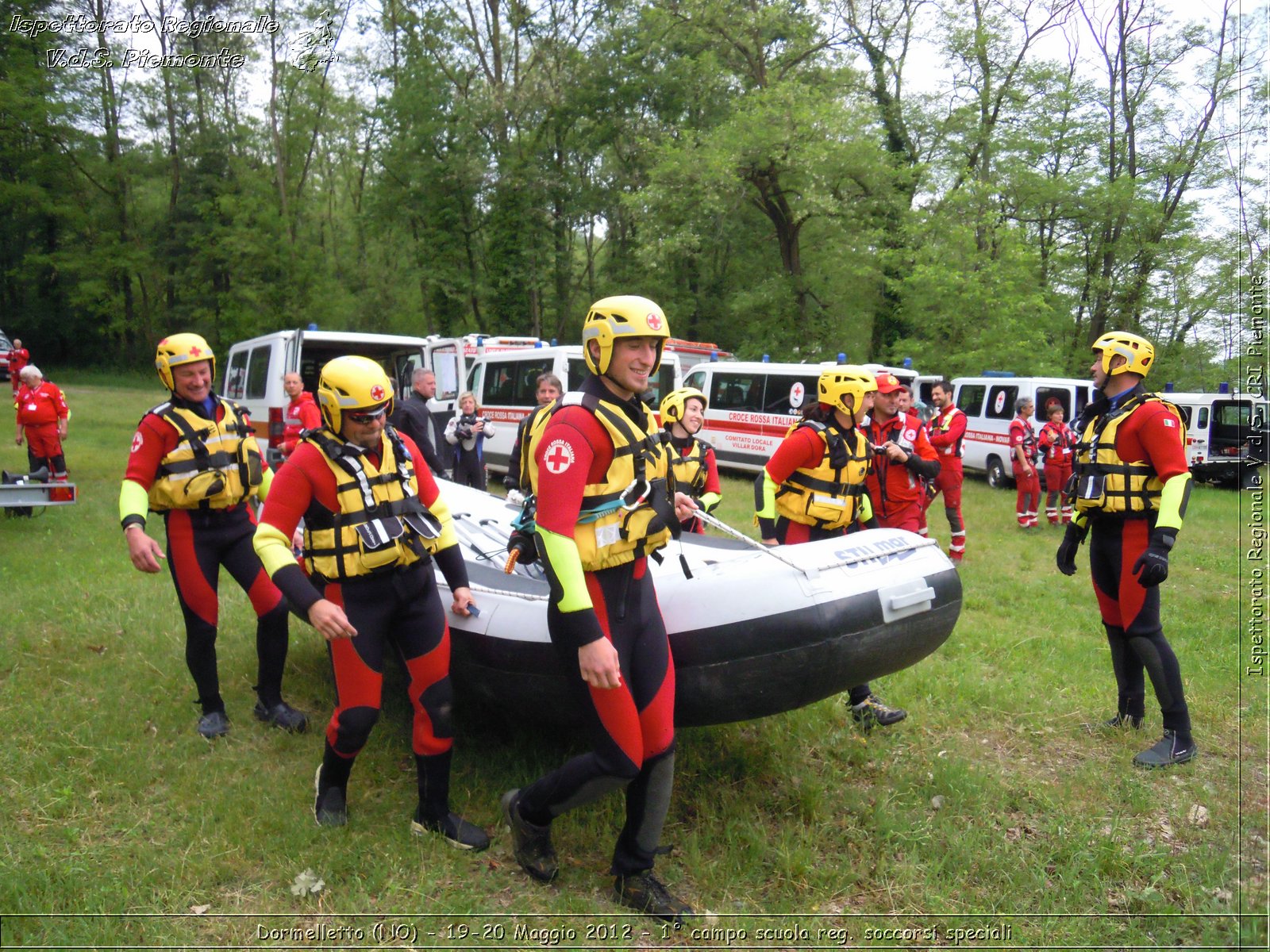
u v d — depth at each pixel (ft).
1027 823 12.26
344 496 10.73
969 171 68.03
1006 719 15.60
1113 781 13.28
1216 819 12.12
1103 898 10.55
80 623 18.58
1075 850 11.38
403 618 11.29
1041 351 62.44
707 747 13.91
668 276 102.12
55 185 114.42
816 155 73.00
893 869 10.98
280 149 117.19
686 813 12.26
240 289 106.93
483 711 14.30
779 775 13.26
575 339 109.91
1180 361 67.77
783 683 10.86
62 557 24.21
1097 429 14.43
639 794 9.92
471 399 33.24
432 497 11.58
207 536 13.79
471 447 33.37
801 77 85.25
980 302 63.67
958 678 16.93
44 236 123.34
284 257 109.40
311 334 40.63
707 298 103.86
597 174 100.07
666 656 9.90
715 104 92.12
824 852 11.48
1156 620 14.05
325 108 122.72
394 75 106.32
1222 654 18.83
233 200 107.45
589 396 9.30
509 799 10.55
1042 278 74.23
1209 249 65.16
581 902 10.18
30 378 35.19
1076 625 21.54
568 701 11.43
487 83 99.55
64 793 12.01
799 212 78.79
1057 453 37.37
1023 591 25.11
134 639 17.81
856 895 10.64
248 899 10.25
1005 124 78.13
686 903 10.36
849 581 11.14
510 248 99.81
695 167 77.20
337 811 11.66
